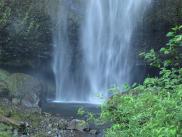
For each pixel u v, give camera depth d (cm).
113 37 1516
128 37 1506
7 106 985
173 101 477
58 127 870
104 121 604
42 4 1388
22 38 1355
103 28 1504
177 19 1451
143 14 1480
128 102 555
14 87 1136
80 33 1467
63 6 1430
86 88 1484
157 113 473
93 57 1498
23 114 934
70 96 1452
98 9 1495
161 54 1274
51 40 1418
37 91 1190
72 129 860
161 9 1457
